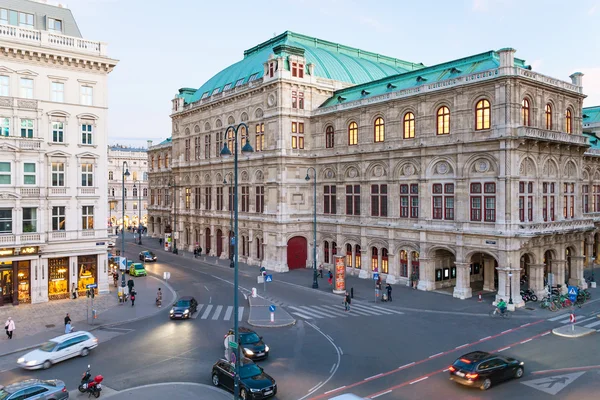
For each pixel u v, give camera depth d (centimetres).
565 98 4700
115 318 3759
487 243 4212
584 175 6106
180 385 2423
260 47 7738
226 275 5725
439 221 4641
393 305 4166
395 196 5072
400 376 2505
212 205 7275
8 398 2055
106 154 4700
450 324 3547
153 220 10100
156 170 9850
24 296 4244
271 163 6009
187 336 3272
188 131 7975
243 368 2348
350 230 5641
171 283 5241
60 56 4375
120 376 2553
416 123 4850
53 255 4356
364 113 5394
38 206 4250
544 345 3011
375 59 8131
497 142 4134
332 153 5859
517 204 4106
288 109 5906
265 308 4078
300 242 6169
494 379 2362
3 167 4103
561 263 4572
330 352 2911
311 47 7181
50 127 4394
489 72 4212
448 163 4578
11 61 4200
